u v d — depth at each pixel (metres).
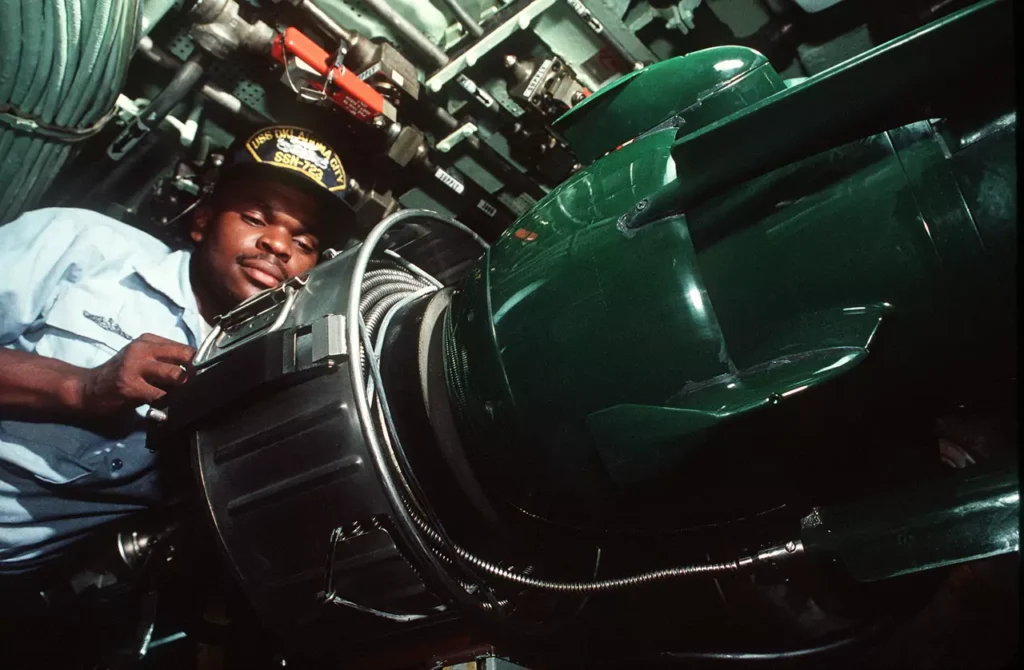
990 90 0.77
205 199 2.37
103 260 1.73
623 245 0.97
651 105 1.19
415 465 1.14
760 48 2.43
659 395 0.92
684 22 2.38
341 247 2.30
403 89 2.32
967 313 0.79
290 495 1.09
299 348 1.13
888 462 0.98
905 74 0.75
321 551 1.08
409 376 1.19
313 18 2.17
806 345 0.87
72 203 2.38
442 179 2.64
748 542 1.19
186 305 1.83
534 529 1.17
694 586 1.57
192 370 1.27
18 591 1.58
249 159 2.03
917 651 1.44
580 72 2.51
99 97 1.81
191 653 1.89
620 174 1.05
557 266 1.02
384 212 2.61
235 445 1.15
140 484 1.45
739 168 0.88
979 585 1.39
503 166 2.70
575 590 1.13
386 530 1.05
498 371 1.04
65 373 1.36
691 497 0.96
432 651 1.42
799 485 0.96
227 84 2.27
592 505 1.03
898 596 1.36
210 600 1.56
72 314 1.61
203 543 1.44
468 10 2.32
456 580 1.14
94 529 1.51
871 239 0.83
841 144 0.82
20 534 1.45
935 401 0.89
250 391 1.12
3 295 1.58
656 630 1.59
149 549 1.51
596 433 0.94
